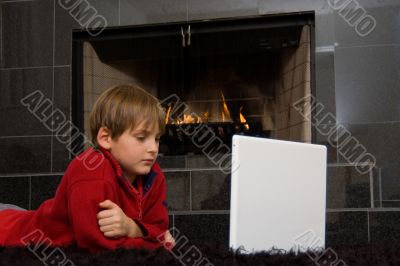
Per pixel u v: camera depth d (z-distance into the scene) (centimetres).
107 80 304
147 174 115
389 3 272
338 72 272
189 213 213
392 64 269
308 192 99
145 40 300
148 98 106
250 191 92
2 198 249
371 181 217
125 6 297
